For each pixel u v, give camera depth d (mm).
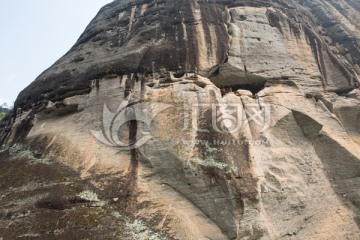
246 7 26922
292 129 21125
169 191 17344
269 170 18594
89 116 21594
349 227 18953
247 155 17688
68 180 18109
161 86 21031
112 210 16219
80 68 24797
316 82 23891
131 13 29062
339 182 20422
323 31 30203
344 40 28781
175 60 22297
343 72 24266
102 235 14812
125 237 14891
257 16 26141
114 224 15461
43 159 20297
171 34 24406
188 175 17234
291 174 19188
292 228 17609
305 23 27781
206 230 16047
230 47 23750
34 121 23812
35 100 25125
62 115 23734
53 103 23562
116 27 28328
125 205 16500
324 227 18516
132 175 17812
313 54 25281
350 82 23781
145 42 24516
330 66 24875
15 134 24422
